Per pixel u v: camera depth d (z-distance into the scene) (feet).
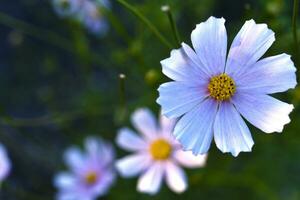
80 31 2.08
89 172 2.03
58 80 2.62
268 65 1.09
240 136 1.11
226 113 1.12
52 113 2.44
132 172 1.67
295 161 2.02
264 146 1.97
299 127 1.67
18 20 2.68
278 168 2.05
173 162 1.64
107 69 2.53
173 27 1.21
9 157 2.48
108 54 2.53
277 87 1.09
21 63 2.66
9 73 2.64
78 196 1.99
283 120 1.08
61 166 2.47
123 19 2.57
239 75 1.12
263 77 1.10
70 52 2.67
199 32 1.10
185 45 1.10
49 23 2.68
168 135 1.67
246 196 2.15
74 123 2.48
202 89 1.12
